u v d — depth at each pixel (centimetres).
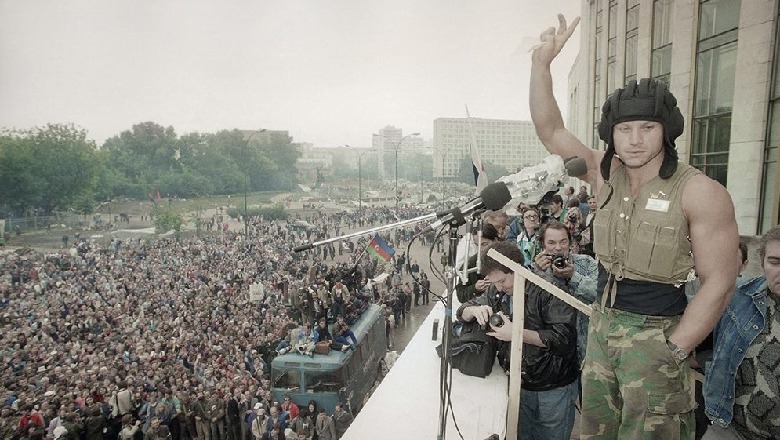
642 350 139
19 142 4325
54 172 4481
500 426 204
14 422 1221
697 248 129
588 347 163
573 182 1894
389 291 1880
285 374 1054
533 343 232
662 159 138
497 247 248
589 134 2105
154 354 1568
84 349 1722
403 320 1941
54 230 4288
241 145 8031
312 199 8588
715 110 1141
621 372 146
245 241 4075
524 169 167
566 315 237
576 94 2750
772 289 192
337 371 1040
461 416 212
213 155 7419
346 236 198
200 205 6531
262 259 3209
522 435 269
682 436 143
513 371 213
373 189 11300
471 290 319
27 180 4250
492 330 252
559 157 166
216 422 1177
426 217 190
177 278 2758
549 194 171
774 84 966
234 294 2286
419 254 2758
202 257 3362
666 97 132
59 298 2420
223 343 1616
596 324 158
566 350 234
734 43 1073
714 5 1136
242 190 7912
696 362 244
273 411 1036
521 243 496
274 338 1460
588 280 248
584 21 2164
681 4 1241
